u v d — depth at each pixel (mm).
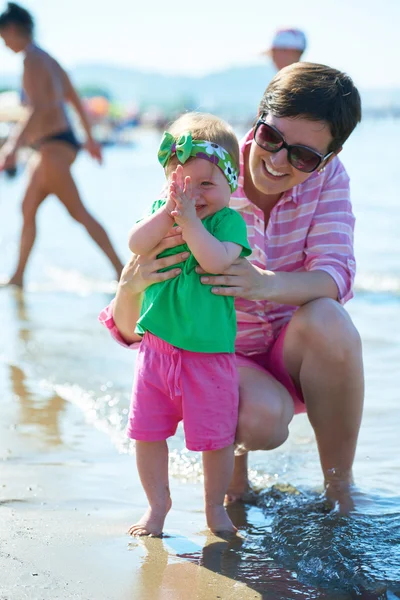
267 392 2947
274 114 2945
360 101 3023
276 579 2477
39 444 3775
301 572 2521
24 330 6039
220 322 2859
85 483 3324
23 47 7672
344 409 3121
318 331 3051
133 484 3336
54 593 2344
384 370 4973
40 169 7738
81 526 2881
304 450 3814
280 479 3449
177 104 170750
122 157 36844
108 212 13531
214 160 2875
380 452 3672
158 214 2869
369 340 5695
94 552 2652
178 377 2811
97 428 4016
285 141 2939
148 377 2875
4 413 4211
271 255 3309
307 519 2926
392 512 2982
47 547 2676
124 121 75062
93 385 4680
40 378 4820
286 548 2676
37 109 7598
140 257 2949
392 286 7746
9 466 3496
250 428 2898
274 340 3350
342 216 3283
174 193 2760
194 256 2822
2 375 4898
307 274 3148
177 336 2824
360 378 3098
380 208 12727
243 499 3234
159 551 2680
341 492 3160
